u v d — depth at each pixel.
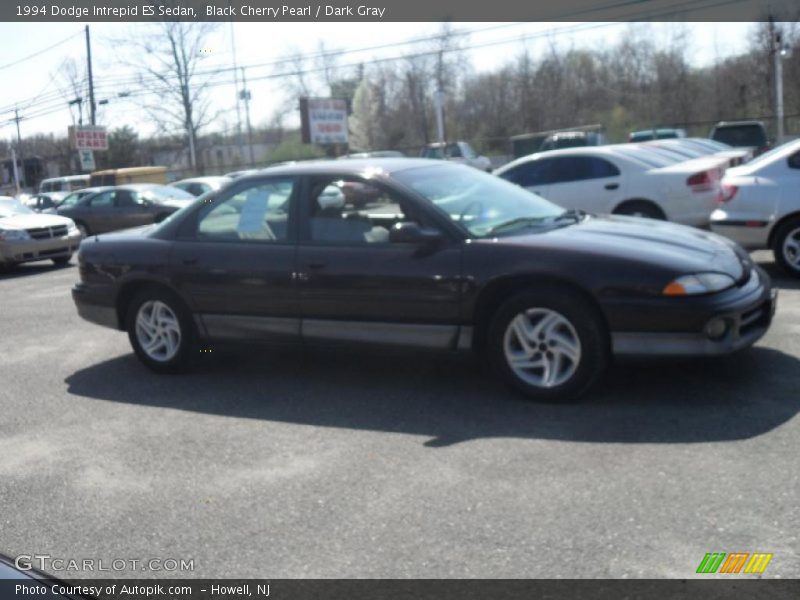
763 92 39.12
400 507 4.07
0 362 7.90
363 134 52.19
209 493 4.43
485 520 3.85
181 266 6.57
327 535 3.84
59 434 5.62
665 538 3.56
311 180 6.21
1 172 56.31
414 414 5.46
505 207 6.13
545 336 5.41
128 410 6.05
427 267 5.65
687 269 5.14
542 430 4.96
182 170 42.72
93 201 21.52
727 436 4.62
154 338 6.92
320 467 4.67
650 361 5.20
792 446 4.42
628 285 5.13
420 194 5.85
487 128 47.72
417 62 47.56
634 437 4.72
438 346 5.73
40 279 14.31
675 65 43.53
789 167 8.98
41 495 4.57
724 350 5.13
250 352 7.37
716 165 11.49
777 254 9.05
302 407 5.79
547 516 3.84
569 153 12.01
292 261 6.11
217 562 3.67
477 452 4.70
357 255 5.89
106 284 6.97
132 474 4.79
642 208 11.45
